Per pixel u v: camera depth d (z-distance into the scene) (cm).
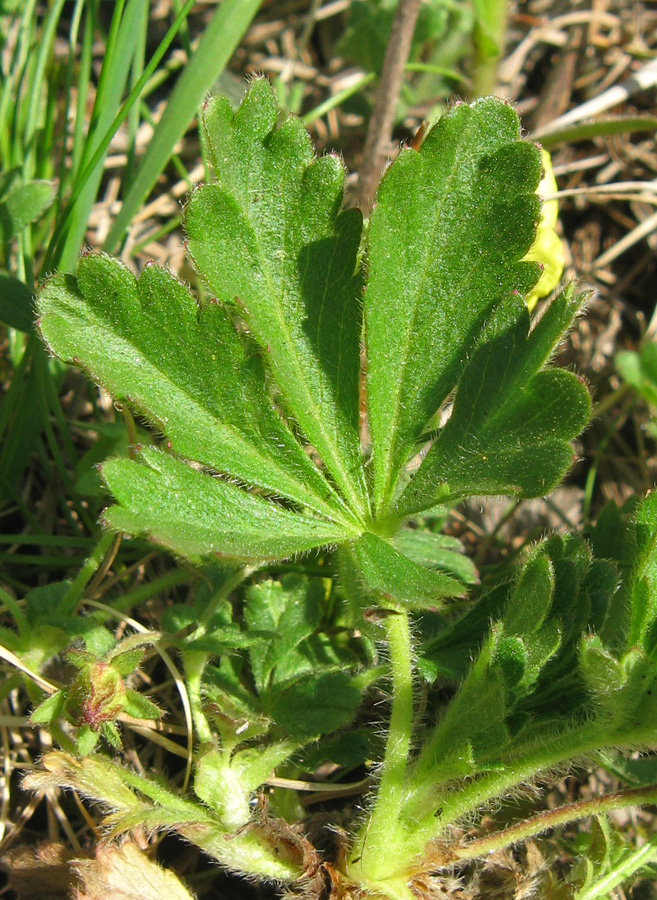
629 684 5
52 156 9
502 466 5
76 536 8
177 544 5
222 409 6
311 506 6
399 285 6
